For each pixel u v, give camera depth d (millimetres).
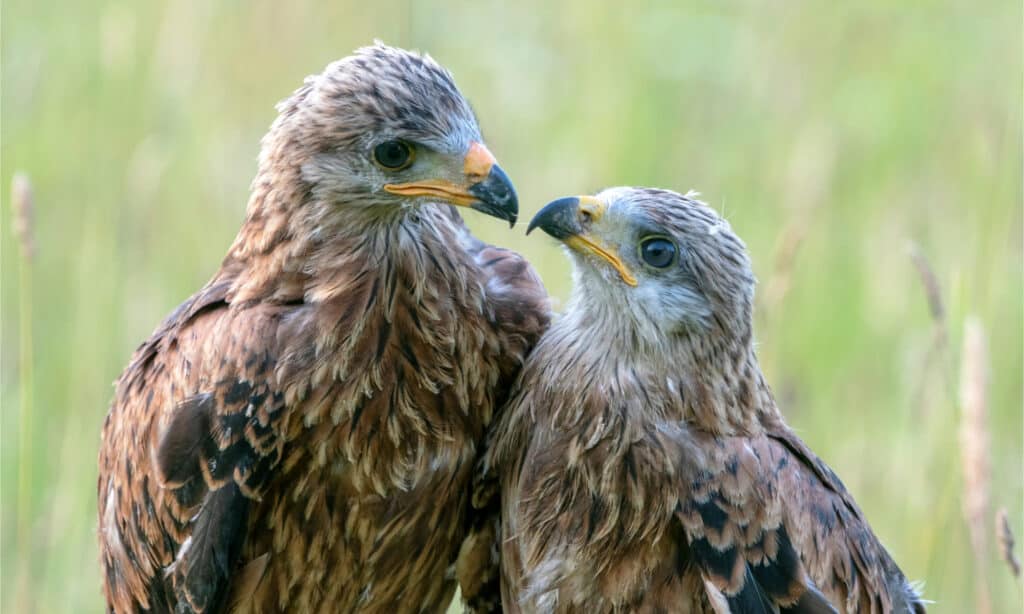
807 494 10852
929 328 15492
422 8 17094
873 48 18484
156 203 15344
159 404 10766
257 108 16109
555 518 10727
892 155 17578
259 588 10852
